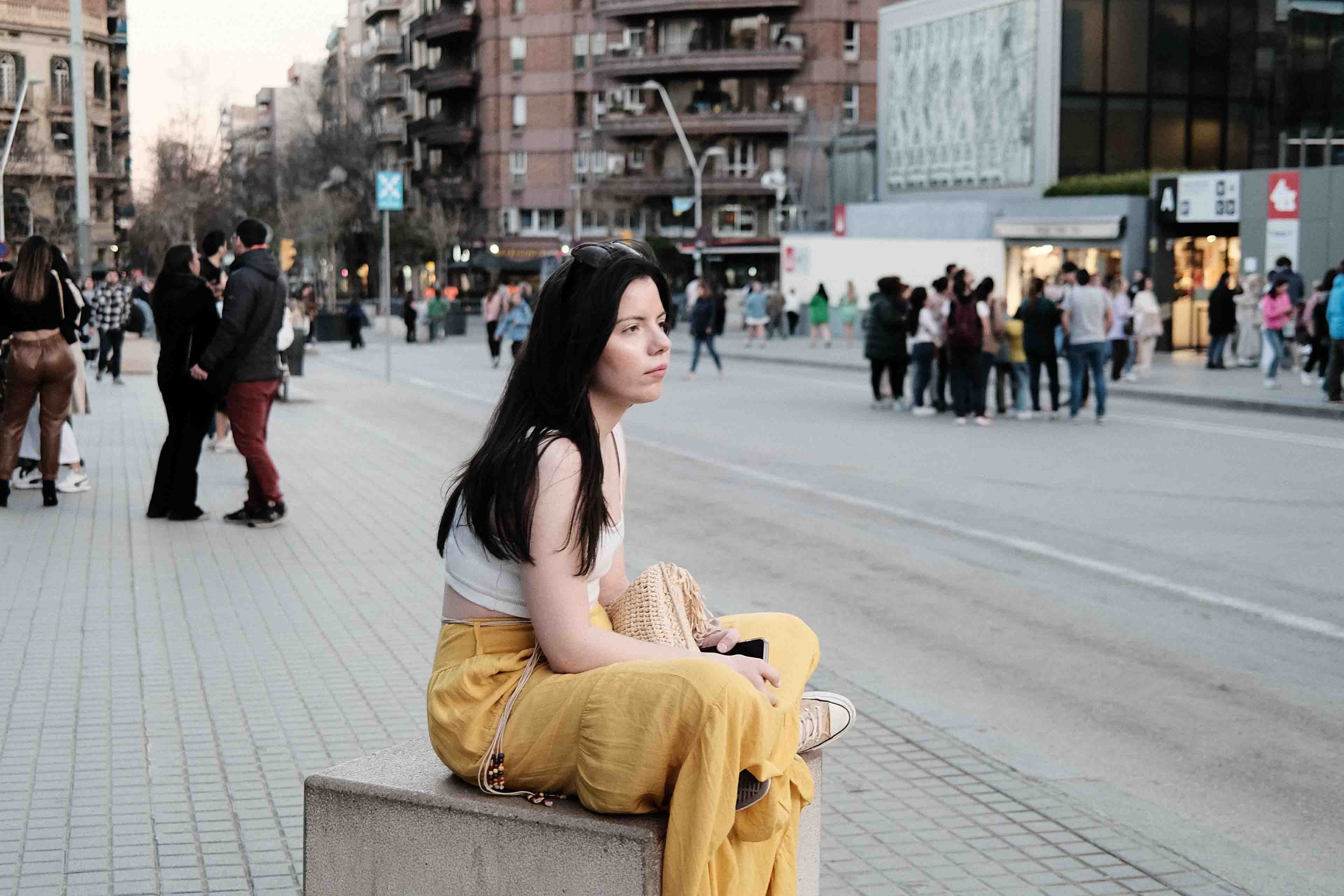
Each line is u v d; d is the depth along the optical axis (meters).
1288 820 5.09
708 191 76.56
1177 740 6.04
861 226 46.16
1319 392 23.19
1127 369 27.70
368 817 2.93
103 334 25.27
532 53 84.69
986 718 6.33
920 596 8.91
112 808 4.71
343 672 6.55
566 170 84.62
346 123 97.44
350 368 35.34
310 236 85.94
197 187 78.69
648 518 11.98
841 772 5.42
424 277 93.50
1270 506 12.43
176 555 9.39
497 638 2.96
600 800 2.74
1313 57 35.38
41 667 6.56
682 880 2.66
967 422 19.61
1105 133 41.84
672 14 78.56
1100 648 7.62
